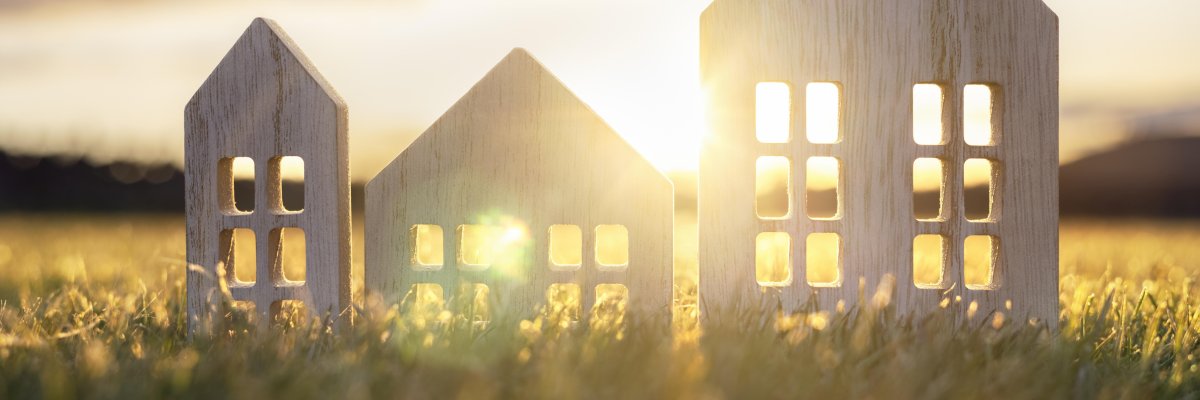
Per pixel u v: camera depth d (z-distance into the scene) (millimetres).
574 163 2271
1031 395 1663
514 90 2281
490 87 2289
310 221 2320
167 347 2021
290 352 1884
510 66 2283
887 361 1807
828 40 2297
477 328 2061
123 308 2580
